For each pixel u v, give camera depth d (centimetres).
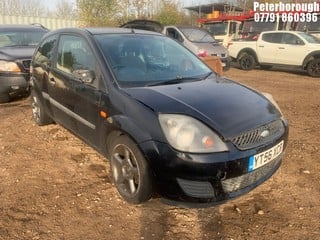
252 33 1617
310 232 285
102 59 359
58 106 444
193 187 275
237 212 312
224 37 1681
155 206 322
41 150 455
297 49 1198
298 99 779
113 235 282
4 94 681
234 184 286
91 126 368
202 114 287
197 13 2589
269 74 1245
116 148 328
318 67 1154
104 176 380
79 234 283
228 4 2395
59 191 348
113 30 423
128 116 307
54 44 467
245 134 285
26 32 829
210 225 295
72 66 409
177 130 276
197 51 1102
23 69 673
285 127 332
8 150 456
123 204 325
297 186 356
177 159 272
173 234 283
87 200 332
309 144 469
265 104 333
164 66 385
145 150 286
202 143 273
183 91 327
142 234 284
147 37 425
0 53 701
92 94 357
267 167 314
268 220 300
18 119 591
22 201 330
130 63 367
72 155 437
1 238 278
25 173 389
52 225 295
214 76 399
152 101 303
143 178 293
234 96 330
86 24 2266
